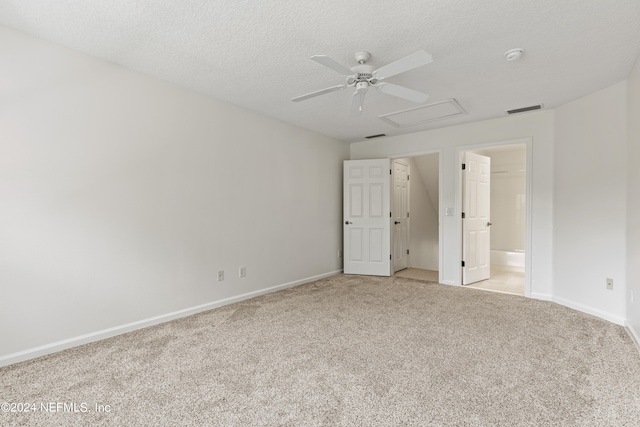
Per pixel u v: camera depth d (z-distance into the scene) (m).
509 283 4.57
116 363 2.16
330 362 2.17
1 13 1.96
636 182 2.55
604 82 2.90
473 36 2.17
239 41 2.27
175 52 2.44
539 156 3.72
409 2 1.82
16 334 2.17
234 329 2.78
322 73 2.80
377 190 5.07
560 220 3.51
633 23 2.01
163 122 2.96
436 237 6.75
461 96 3.27
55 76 2.32
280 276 4.20
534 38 2.19
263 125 3.95
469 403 1.70
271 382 1.92
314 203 4.78
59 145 2.34
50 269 2.31
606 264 2.99
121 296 2.69
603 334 2.62
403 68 2.11
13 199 2.15
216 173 3.42
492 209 6.34
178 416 1.61
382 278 4.90
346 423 1.55
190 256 3.18
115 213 2.64
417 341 2.50
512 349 2.35
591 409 1.64
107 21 2.05
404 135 4.91
